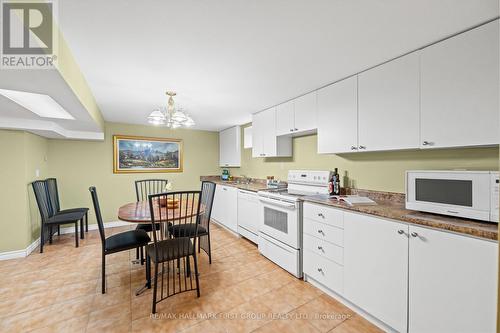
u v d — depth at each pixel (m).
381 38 1.47
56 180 3.62
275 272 2.40
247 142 4.41
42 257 2.77
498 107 1.25
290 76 2.11
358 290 1.69
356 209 1.70
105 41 1.49
